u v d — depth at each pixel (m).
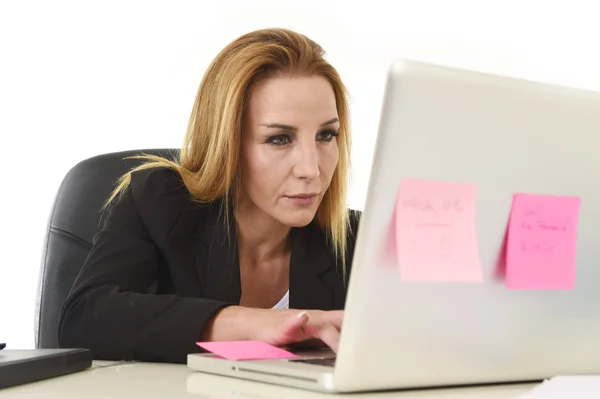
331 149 1.56
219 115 1.58
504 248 0.85
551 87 0.83
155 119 3.15
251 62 1.50
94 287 1.40
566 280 0.89
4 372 0.93
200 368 1.07
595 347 0.93
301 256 1.66
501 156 0.82
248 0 3.17
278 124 1.50
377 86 3.26
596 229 0.90
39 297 1.85
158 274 1.62
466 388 0.88
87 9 3.16
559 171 0.86
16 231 3.17
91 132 3.16
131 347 1.24
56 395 0.87
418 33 3.28
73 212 1.87
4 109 3.16
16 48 3.17
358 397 0.81
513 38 3.32
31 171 3.17
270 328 1.14
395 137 0.76
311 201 1.54
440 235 0.80
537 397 0.78
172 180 1.63
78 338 1.31
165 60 3.15
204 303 1.24
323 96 1.52
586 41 3.33
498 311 0.85
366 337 0.78
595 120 0.86
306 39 1.59
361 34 3.26
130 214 1.58
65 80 3.16
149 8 3.15
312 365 0.93
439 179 0.79
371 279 0.77
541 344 0.89
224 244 1.60
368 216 0.77
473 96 0.78
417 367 0.82
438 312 0.81
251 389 0.89
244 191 1.64
